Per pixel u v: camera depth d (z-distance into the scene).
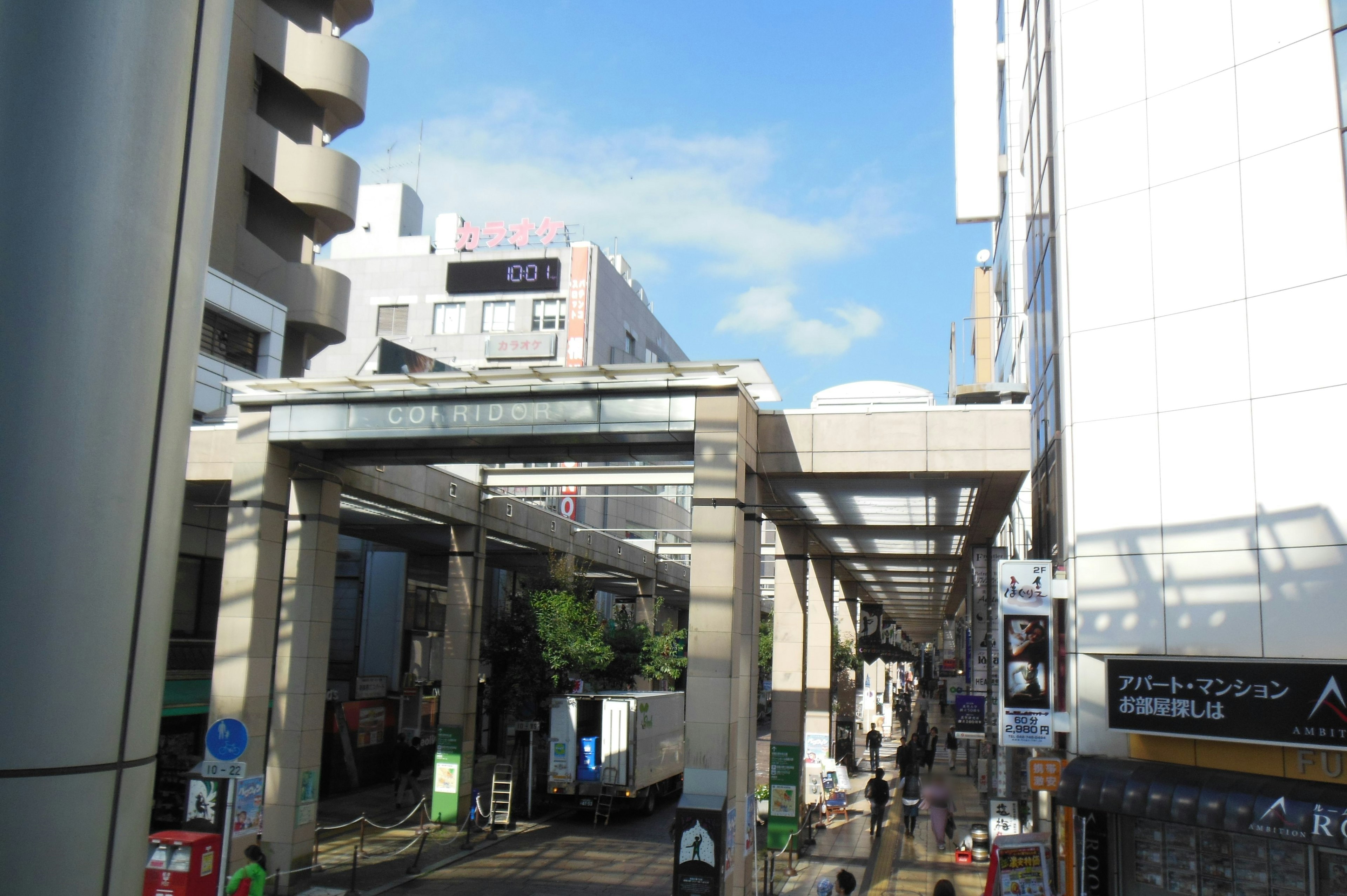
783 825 23.27
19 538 5.48
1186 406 13.78
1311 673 11.76
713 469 17.75
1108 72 15.25
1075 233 15.29
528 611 30.92
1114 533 14.27
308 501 21.03
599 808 27.98
